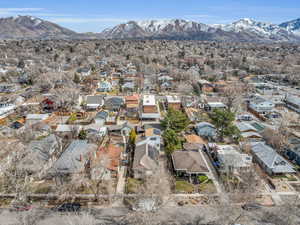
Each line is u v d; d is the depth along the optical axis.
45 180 30.03
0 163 30.31
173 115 44.41
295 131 47.25
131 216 23.67
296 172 31.91
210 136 43.47
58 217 24.02
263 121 52.72
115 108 57.94
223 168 32.22
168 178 30.09
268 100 64.31
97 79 90.25
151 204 23.50
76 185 27.83
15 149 33.12
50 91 67.38
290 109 62.47
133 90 77.56
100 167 29.45
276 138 39.44
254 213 24.95
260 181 29.98
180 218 24.23
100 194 27.50
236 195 26.17
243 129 44.25
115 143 40.75
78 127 44.19
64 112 55.44
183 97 66.06
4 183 28.77
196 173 31.27
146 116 51.06
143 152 33.66
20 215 24.20
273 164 32.44
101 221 23.55
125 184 29.62
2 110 51.81
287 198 27.45
